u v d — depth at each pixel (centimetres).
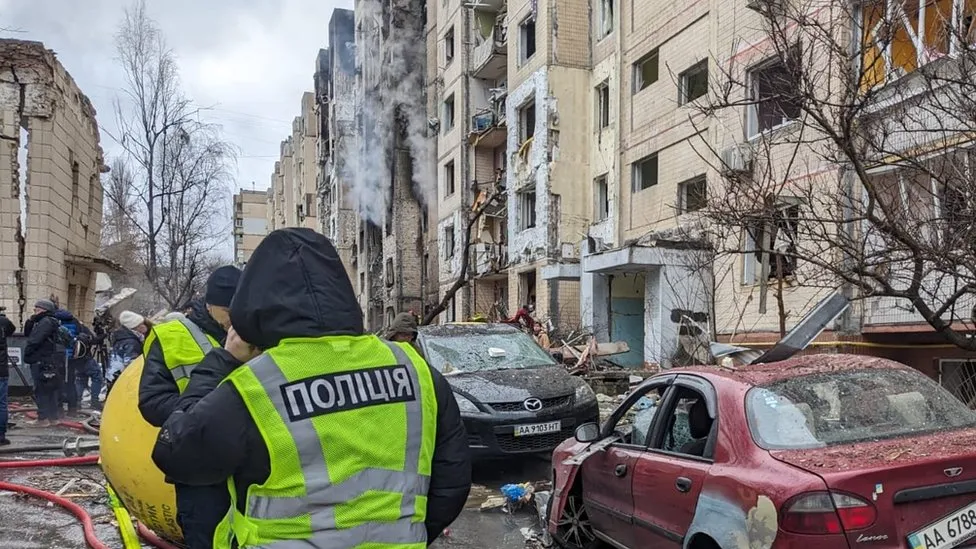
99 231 2138
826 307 493
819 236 567
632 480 431
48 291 1605
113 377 1039
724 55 1423
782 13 601
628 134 1919
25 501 622
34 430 1015
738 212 598
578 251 2114
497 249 2603
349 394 192
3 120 1569
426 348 855
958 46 526
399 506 192
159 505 399
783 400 368
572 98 2145
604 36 2092
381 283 3784
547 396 739
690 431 420
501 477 746
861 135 554
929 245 505
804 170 1045
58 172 1673
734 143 1295
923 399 379
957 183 503
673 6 1714
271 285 194
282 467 179
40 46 1602
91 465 772
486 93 2895
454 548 525
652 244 1524
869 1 590
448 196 3080
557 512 516
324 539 180
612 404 1154
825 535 291
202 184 2342
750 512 319
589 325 1838
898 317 1039
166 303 2416
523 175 2288
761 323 1288
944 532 300
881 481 297
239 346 236
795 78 545
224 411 180
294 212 6656
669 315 1511
